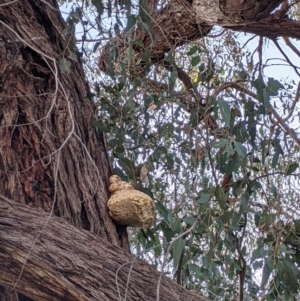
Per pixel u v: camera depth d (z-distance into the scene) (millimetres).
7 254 1145
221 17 2008
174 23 2293
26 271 1142
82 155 1609
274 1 1896
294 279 1680
